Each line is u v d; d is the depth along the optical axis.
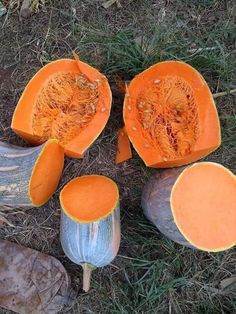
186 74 0.56
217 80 0.64
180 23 0.65
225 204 0.50
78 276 0.63
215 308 0.63
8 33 0.65
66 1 0.65
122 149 0.62
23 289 0.61
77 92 0.58
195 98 0.56
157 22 0.65
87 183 0.55
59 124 0.58
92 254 0.55
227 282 0.63
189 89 0.56
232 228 0.50
